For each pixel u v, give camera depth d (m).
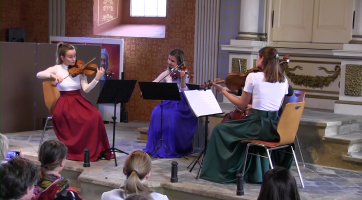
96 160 5.26
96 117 5.34
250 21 7.27
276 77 4.43
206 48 7.95
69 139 5.30
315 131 5.43
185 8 8.09
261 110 4.43
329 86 7.09
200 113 4.45
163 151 5.58
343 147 5.26
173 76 5.61
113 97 5.11
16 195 2.27
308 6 7.20
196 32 8.01
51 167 3.18
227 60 7.80
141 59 8.59
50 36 8.81
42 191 2.89
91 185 4.61
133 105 8.70
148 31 8.70
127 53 8.70
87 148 5.12
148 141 5.69
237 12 7.66
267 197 2.37
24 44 7.11
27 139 6.50
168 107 5.76
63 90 5.38
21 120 7.21
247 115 4.77
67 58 5.36
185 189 4.32
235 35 7.70
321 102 7.14
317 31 7.14
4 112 7.00
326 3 7.04
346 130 5.78
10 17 9.20
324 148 5.38
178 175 4.75
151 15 8.89
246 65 7.26
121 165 5.13
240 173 4.17
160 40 8.38
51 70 5.39
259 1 7.40
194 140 6.28
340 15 6.95
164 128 5.61
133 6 9.05
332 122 5.44
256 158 4.51
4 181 2.25
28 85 7.23
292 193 2.36
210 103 4.62
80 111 5.35
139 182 2.81
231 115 4.90
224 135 4.49
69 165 5.04
